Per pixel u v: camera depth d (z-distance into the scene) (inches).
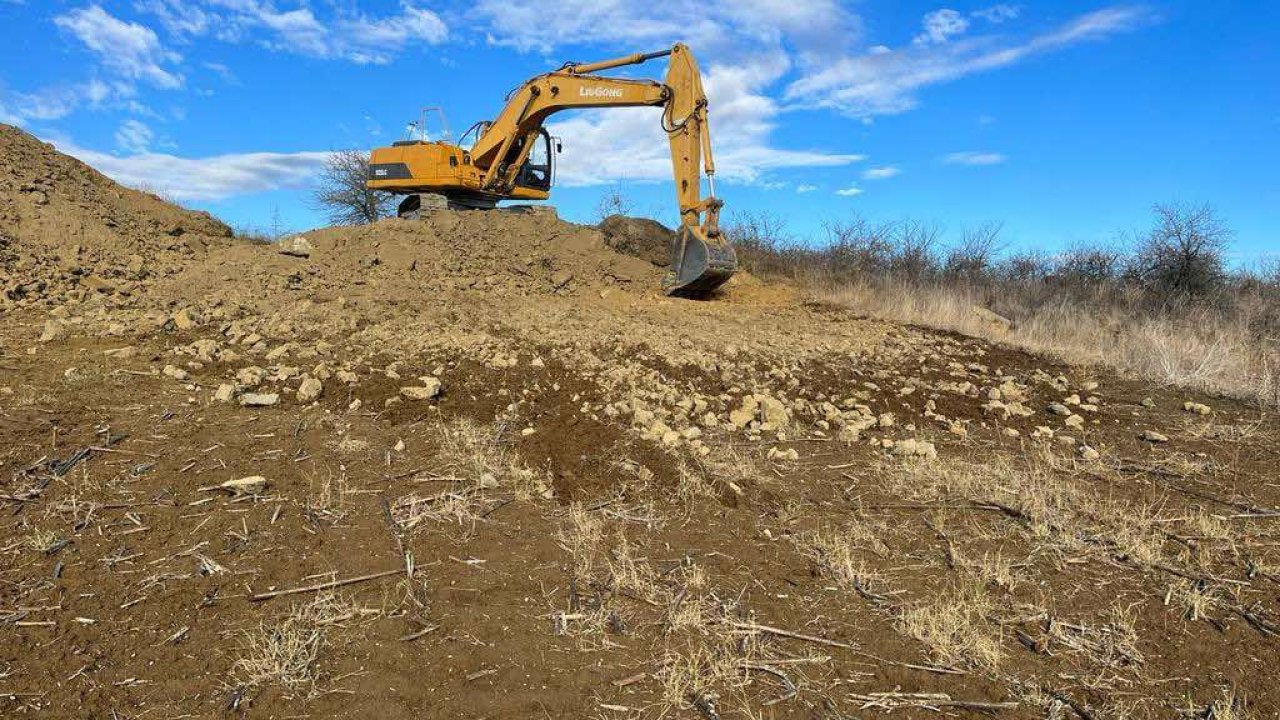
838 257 618.8
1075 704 112.1
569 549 146.9
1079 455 229.9
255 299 352.2
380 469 174.7
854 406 263.1
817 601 135.9
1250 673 121.7
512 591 131.3
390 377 240.8
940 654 121.7
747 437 223.0
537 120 555.8
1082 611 137.5
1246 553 163.5
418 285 434.3
